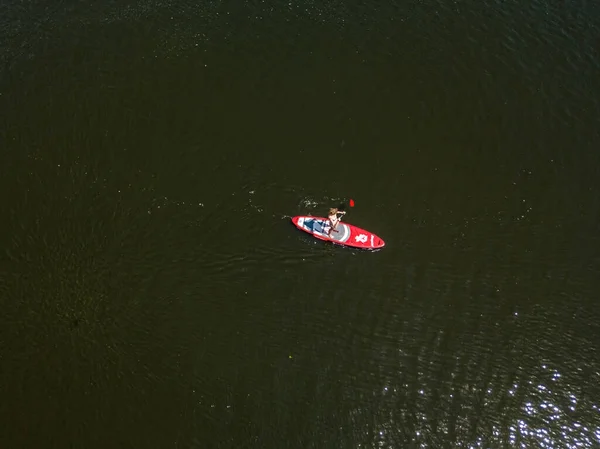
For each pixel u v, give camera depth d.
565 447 23.36
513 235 28.05
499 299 26.50
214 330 25.77
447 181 29.58
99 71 33.25
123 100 32.19
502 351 25.36
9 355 25.09
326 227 27.83
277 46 34.31
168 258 27.48
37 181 29.47
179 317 26.08
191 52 34.12
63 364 24.98
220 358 25.16
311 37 34.69
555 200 28.98
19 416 23.80
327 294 26.64
